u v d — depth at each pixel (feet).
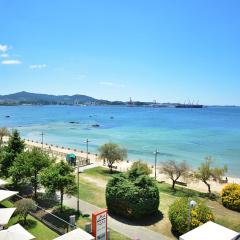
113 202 112.16
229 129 544.21
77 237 74.59
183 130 522.06
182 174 154.40
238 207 121.90
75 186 115.55
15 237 73.82
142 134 459.32
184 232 93.56
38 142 349.00
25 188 139.64
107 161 208.95
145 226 103.60
